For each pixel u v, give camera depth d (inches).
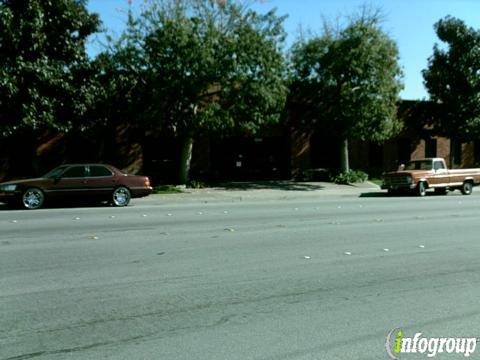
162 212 631.8
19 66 721.6
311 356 177.0
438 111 1286.9
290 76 1037.8
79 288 260.1
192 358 173.8
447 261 336.5
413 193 994.1
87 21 801.6
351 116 1035.9
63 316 216.2
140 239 413.1
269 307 232.2
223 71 881.5
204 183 1047.6
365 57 1020.5
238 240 412.5
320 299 245.8
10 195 666.2
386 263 328.5
